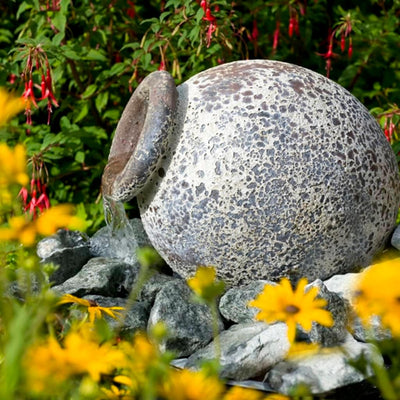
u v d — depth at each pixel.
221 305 5.03
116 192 5.20
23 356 2.70
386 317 2.71
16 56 7.14
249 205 4.87
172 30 7.32
